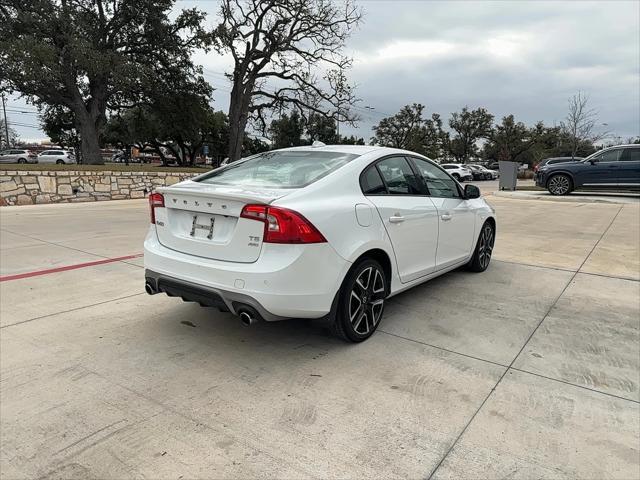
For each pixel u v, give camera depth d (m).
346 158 3.75
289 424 2.50
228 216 3.15
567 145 54.44
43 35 22.69
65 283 5.05
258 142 54.72
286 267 2.93
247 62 30.17
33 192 14.20
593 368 3.22
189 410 2.63
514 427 2.51
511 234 8.78
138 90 28.47
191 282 3.24
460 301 4.61
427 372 3.12
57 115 34.78
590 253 7.01
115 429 2.45
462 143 73.94
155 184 18.33
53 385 2.88
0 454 2.24
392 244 3.74
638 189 16.12
